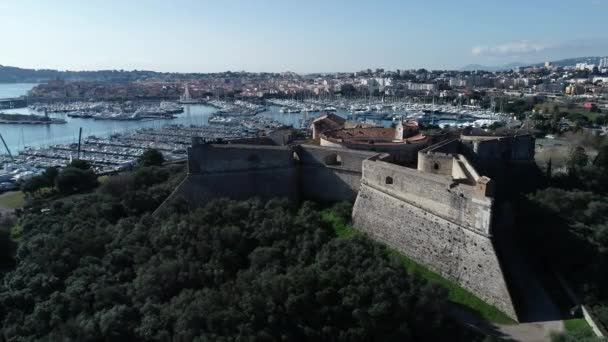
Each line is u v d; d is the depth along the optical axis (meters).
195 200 84.56
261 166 87.12
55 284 65.44
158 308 57.16
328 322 54.25
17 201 128.12
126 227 76.19
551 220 71.00
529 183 97.19
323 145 95.62
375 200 76.38
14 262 81.56
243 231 70.12
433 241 66.25
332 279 57.34
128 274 65.50
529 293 61.53
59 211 89.19
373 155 81.12
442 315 55.25
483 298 59.56
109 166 175.75
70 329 55.22
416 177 68.38
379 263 59.72
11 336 58.56
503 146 95.50
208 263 64.06
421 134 107.31
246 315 53.88
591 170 103.12
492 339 50.31
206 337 49.91
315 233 68.88
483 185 58.50
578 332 50.62
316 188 89.06
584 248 65.12
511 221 74.19
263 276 57.94
